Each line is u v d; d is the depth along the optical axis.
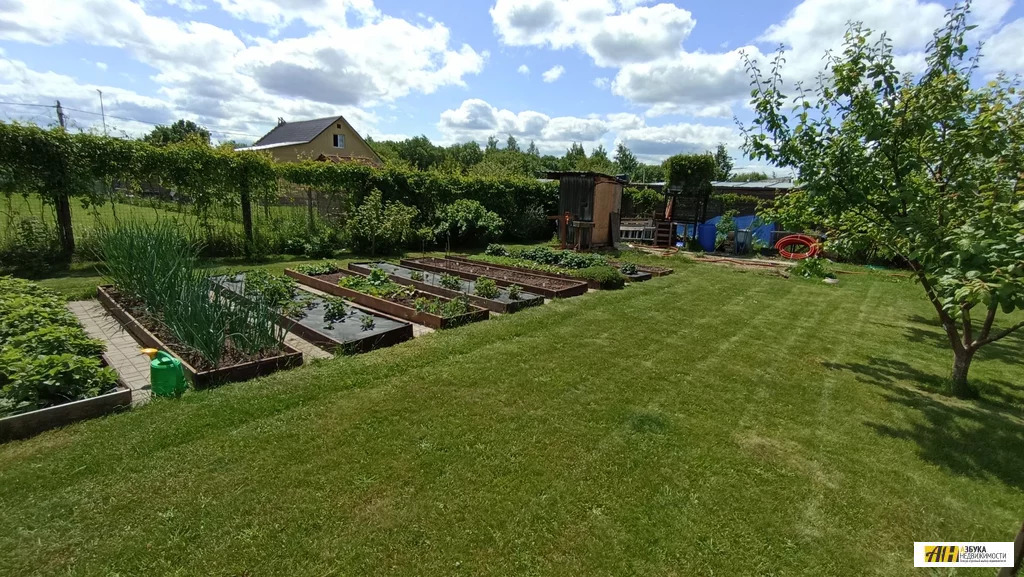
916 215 3.76
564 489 2.76
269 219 11.27
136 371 4.21
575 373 4.49
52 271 8.00
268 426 3.29
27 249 7.86
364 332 5.19
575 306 7.15
